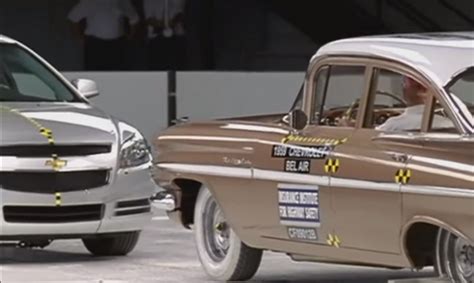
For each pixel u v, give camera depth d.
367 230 15.59
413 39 15.95
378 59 15.96
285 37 38.06
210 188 18.09
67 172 19.91
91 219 20.11
